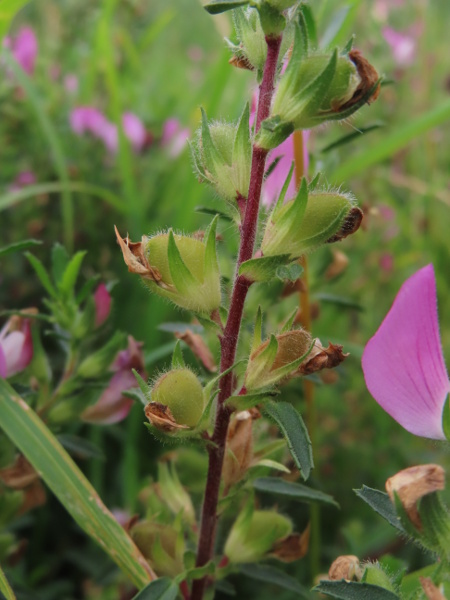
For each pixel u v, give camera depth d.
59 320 0.14
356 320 0.25
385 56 0.32
